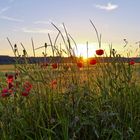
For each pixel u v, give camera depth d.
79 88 1.46
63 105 1.43
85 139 1.34
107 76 1.50
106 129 1.33
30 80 1.51
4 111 1.44
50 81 1.49
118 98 1.45
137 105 1.45
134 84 1.51
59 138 1.31
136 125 1.36
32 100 1.48
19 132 1.39
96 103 1.45
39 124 1.40
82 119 1.39
